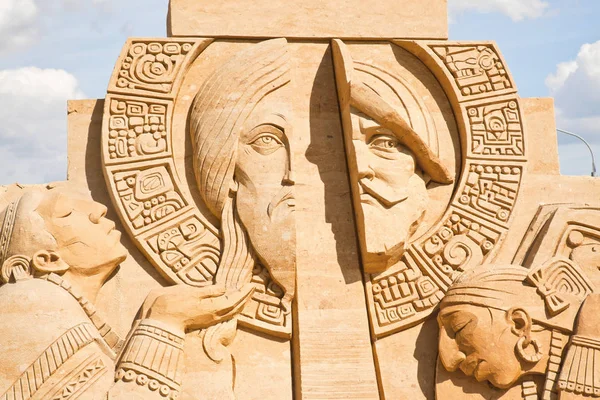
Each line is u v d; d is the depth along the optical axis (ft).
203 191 18.88
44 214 18.20
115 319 18.42
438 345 18.52
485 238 19.27
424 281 18.97
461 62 20.04
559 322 18.30
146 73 19.31
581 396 17.80
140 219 18.74
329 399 18.21
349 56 19.54
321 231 19.26
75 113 19.51
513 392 18.30
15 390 16.92
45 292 17.70
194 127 19.13
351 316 18.79
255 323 18.49
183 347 17.66
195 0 19.89
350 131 19.27
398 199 18.89
